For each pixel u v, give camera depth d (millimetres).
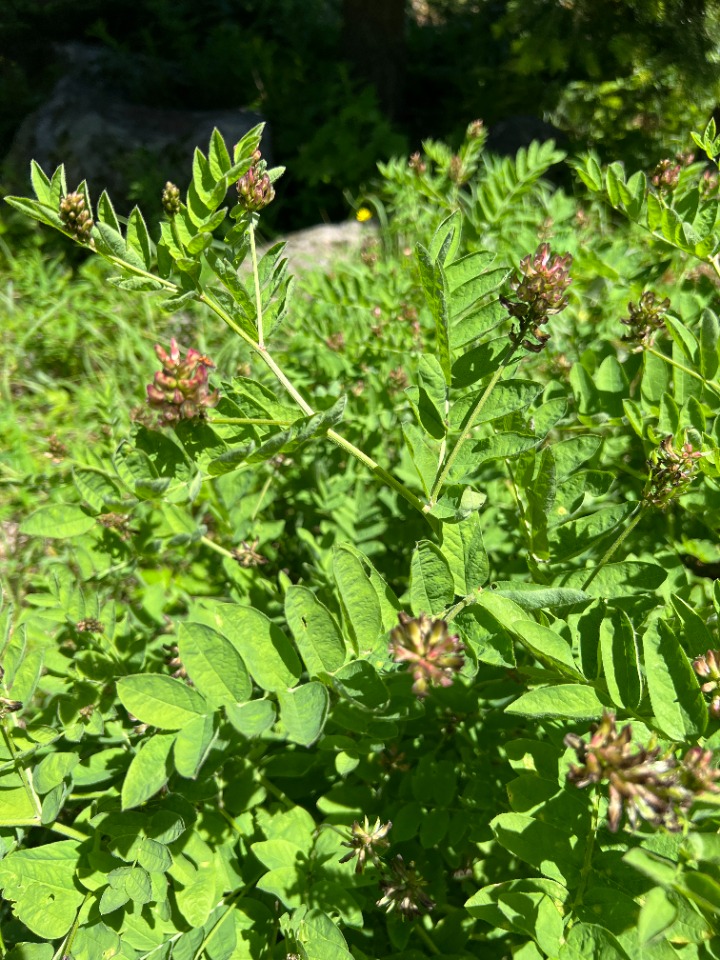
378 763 369
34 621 416
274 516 583
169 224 288
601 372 399
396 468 514
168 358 275
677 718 237
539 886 259
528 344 295
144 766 266
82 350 898
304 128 1476
